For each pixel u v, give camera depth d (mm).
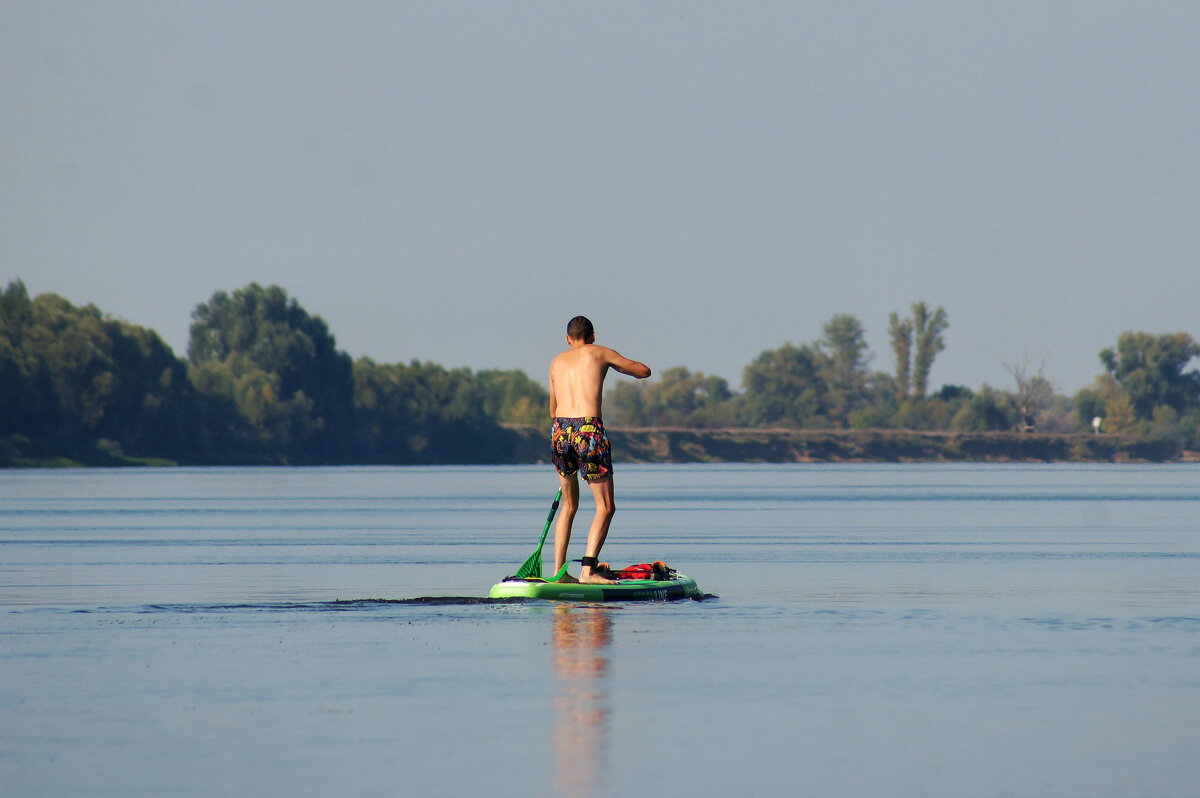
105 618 52688
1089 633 47844
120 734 31609
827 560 84688
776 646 44406
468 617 52531
